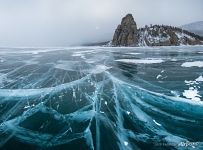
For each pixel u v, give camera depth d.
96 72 30.34
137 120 14.25
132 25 130.75
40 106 17.23
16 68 33.75
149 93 19.81
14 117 15.29
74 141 11.84
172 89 20.81
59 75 28.38
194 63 37.06
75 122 14.16
